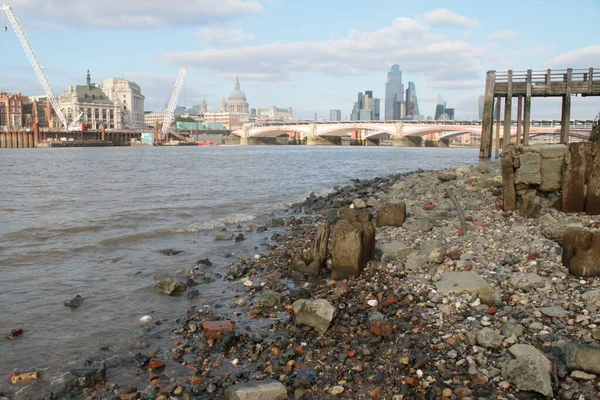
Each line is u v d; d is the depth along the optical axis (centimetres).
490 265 1096
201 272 1282
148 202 2666
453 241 1343
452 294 944
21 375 724
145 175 4750
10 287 1154
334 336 841
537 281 950
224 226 1934
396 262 1203
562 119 4475
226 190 3344
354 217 1764
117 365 770
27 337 875
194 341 853
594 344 725
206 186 3631
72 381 715
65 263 1378
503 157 1644
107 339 869
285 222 1998
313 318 872
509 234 1349
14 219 2070
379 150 14488
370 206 2209
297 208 2416
